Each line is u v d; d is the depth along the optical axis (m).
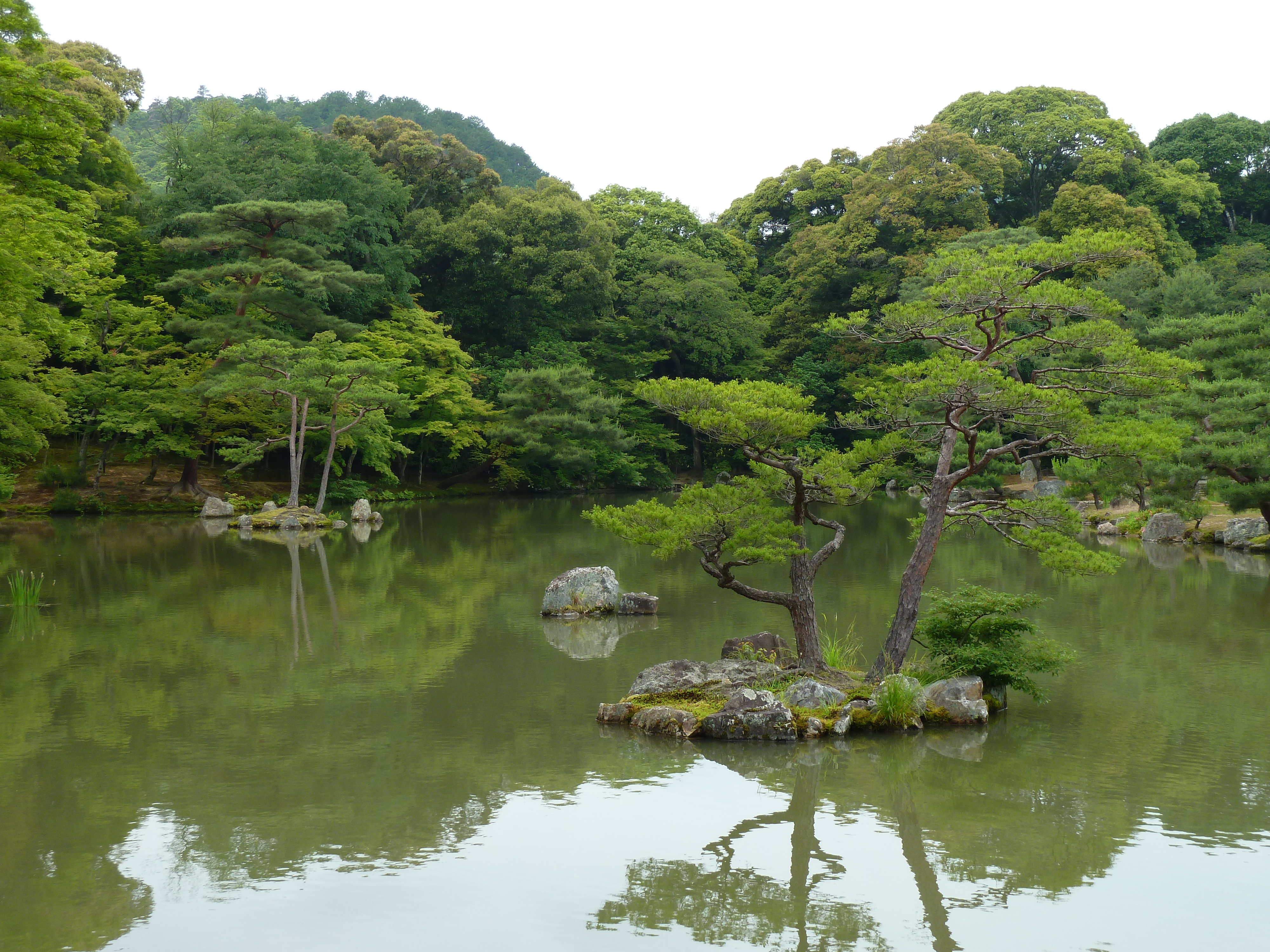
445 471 60.88
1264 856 9.70
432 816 10.84
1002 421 14.95
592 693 16.08
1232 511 30.02
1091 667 17.56
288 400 44.34
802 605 15.42
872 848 9.97
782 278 79.56
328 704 15.38
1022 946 7.96
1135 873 9.31
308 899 8.85
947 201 66.00
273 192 50.47
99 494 43.88
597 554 33.62
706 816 10.82
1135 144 73.38
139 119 101.50
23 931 8.23
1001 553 33.59
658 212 76.25
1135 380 14.07
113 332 43.81
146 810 10.98
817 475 15.28
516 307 64.38
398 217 65.00
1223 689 16.05
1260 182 81.94
